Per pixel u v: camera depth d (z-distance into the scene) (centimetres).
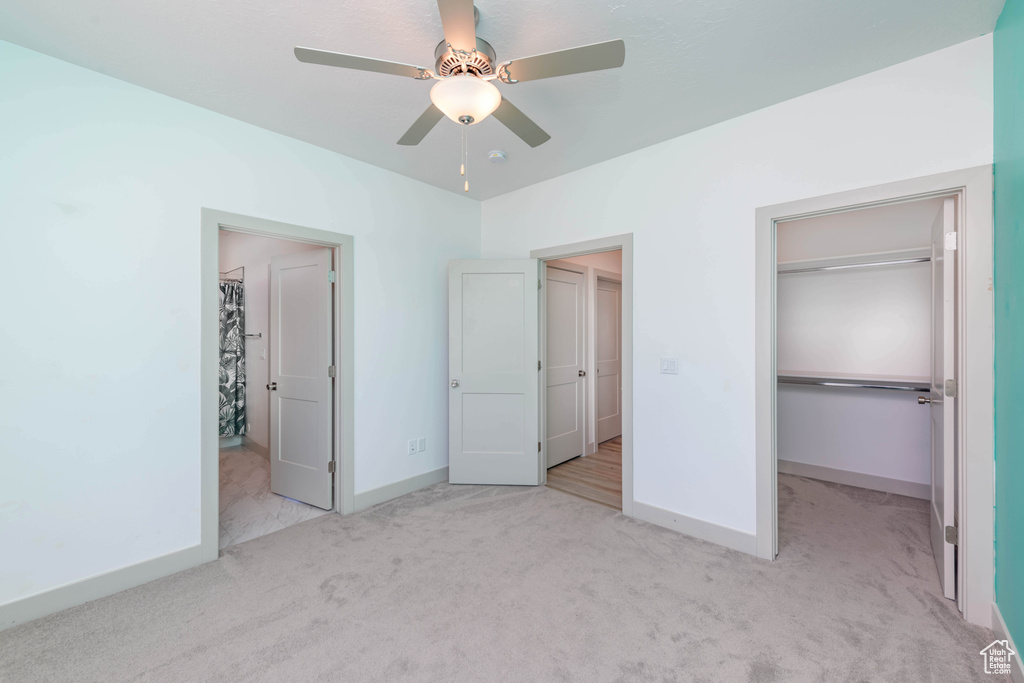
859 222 359
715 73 214
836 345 377
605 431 506
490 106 166
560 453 430
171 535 233
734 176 258
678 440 281
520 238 377
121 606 204
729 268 260
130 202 222
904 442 346
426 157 313
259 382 472
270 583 222
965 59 192
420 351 360
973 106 190
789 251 393
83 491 209
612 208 315
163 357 232
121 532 218
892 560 242
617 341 525
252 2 167
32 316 197
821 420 384
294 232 283
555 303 423
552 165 327
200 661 168
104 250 215
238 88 227
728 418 260
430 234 367
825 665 164
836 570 232
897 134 208
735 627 187
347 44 193
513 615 196
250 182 264
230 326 493
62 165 204
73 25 180
